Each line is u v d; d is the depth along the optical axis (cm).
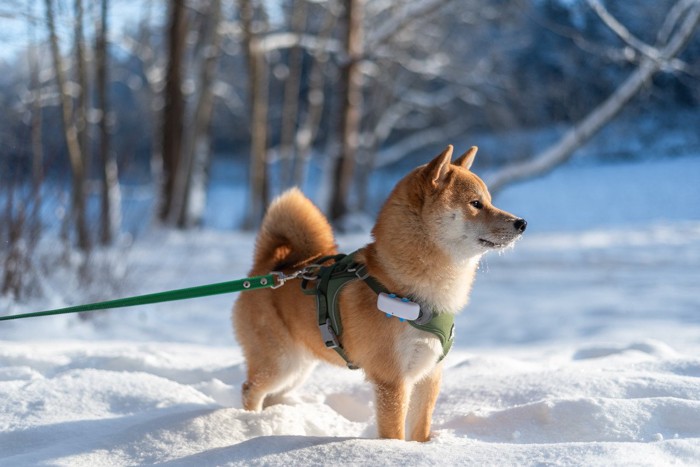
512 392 409
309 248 427
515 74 2769
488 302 991
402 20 1786
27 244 746
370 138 2712
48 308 720
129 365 490
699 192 2825
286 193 437
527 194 3200
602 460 275
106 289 794
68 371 454
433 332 353
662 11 2183
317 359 416
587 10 2356
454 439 346
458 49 2492
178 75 1827
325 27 2155
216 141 4031
